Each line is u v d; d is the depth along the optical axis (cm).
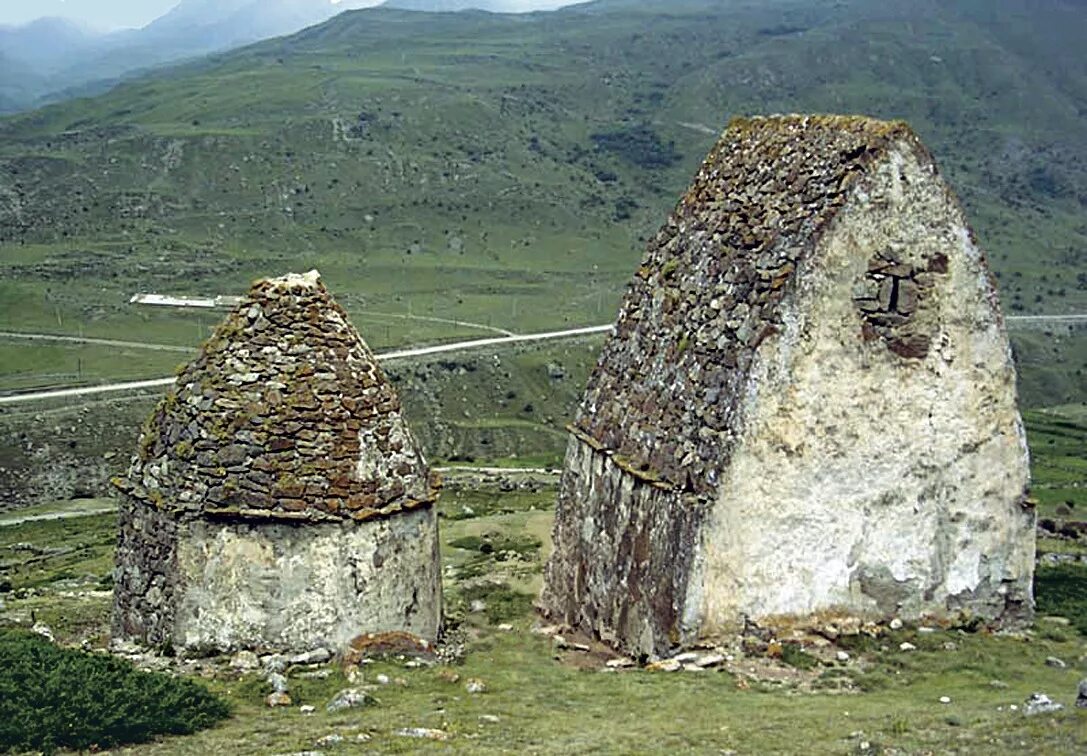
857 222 1697
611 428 1964
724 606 1667
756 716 1313
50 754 1106
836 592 1731
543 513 3938
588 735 1209
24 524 6719
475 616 2077
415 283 16188
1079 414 10875
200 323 12912
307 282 1636
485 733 1216
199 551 1502
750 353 1664
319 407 1555
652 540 1739
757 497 1669
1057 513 4469
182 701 1253
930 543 1786
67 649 1418
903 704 1395
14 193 18775
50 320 12744
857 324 1709
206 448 1523
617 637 1825
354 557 1529
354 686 1412
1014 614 1853
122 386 10044
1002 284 18700
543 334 13200
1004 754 1066
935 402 1764
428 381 11162
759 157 1944
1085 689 1290
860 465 1725
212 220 18638
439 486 1684
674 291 1945
